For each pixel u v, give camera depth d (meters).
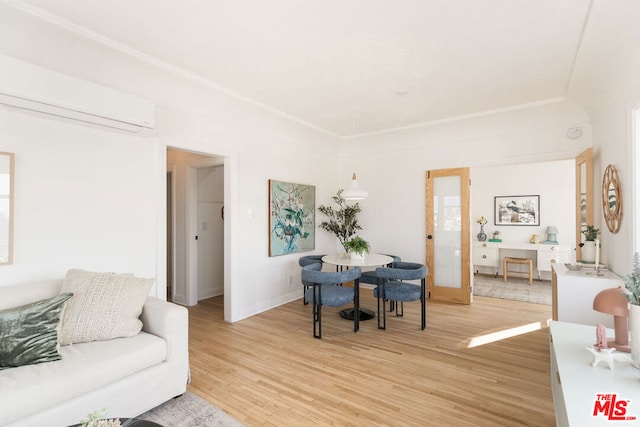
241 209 4.03
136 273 2.92
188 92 3.25
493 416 2.05
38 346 1.81
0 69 2.00
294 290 4.94
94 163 2.66
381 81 3.21
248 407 2.15
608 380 1.35
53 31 2.26
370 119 4.50
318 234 5.45
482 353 2.99
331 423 1.99
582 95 3.41
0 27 2.10
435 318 4.02
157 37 2.40
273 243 4.47
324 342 3.26
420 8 2.05
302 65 2.87
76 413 1.72
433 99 3.70
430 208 4.99
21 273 2.28
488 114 4.19
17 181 2.26
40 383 1.61
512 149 4.39
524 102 3.80
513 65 2.85
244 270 4.07
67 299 2.04
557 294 2.81
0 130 2.19
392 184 5.40
